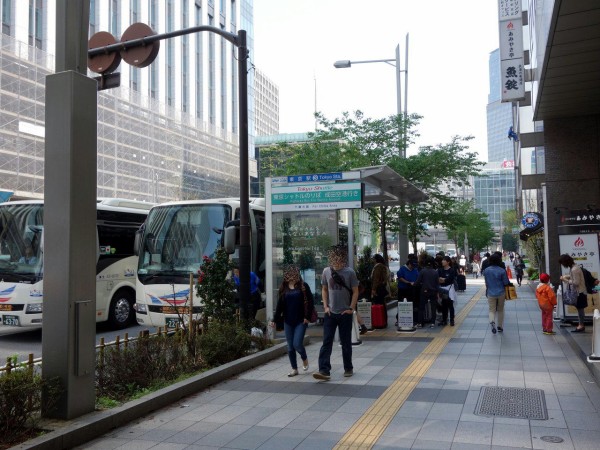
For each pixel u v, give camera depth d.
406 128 21.56
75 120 5.91
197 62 54.81
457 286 27.73
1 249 12.98
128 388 7.18
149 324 13.02
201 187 49.91
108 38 10.51
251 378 8.09
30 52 30.53
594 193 16.09
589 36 10.80
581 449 4.96
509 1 15.67
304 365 8.50
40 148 30.67
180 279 12.81
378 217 22.36
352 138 21.77
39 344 12.60
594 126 16.16
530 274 35.47
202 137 50.88
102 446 5.26
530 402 6.55
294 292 8.27
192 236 13.28
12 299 12.53
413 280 14.75
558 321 14.12
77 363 5.69
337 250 8.20
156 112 43.75
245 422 5.95
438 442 5.20
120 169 38.78
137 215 16.28
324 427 5.73
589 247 13.36
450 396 6.87
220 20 59.84
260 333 10.47
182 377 7.84
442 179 21.47
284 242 12.68
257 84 144.88
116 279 15.20
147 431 5.70
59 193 5.84
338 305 8.02
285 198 12.17
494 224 123.69
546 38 11.09
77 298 5.80
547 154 16.55
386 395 6.97
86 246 5.95
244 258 10.89
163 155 44.19
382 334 12.59
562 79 13.13
